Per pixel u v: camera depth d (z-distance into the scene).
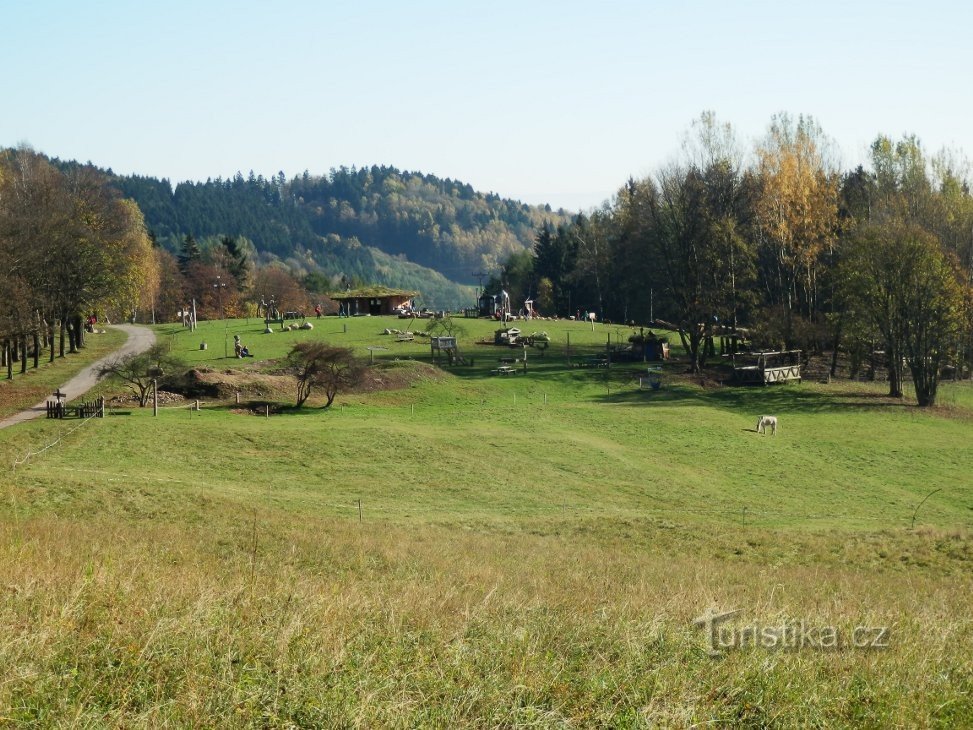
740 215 99.56
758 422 65.19
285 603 14.95
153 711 10.21
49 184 96.50
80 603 13.71
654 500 45.88
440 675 11.95
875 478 52.72
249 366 80.62
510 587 21.17
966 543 35.00
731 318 103.69
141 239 139.62
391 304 144.88
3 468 42.09
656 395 79.31
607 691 11.92
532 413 68.88
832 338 93.50
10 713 9.95
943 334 76.00
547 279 171.75
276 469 47.59
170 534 28.34
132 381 68.25
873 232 81.62
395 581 20.84
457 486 46.41
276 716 10.40
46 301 80.38
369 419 63.00
